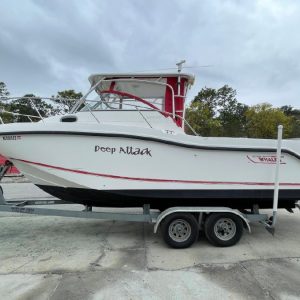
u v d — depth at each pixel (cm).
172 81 487
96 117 457
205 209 414
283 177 433
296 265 355
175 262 364
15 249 411
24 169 428
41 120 456
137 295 283
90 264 358
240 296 281
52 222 553
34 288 297
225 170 423
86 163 411
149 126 450
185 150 417
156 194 416
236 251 403
